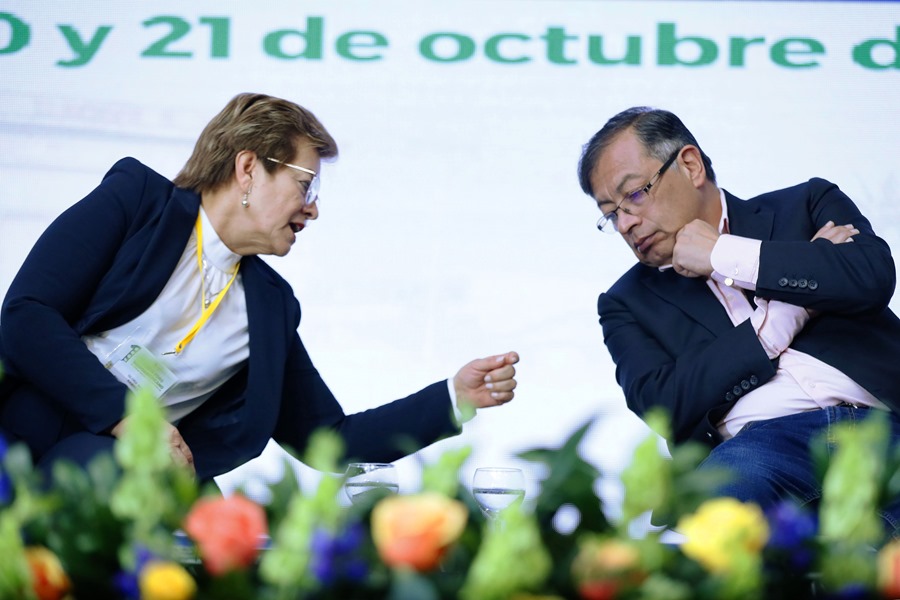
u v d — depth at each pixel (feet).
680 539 7.62
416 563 6.53
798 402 15.97
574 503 7.36
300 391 17.33
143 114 23.54
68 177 23.26
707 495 7.41
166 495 7.09
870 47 23.50
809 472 14.74
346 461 17.12
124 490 6.98
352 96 23.67
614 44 23.73
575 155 23.56
